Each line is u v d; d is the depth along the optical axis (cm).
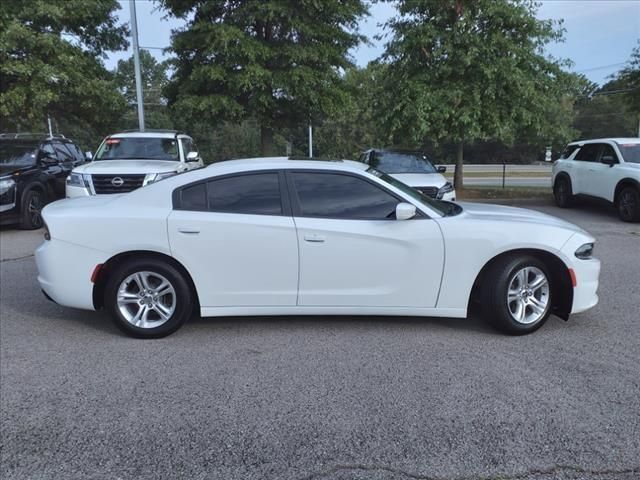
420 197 484
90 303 461
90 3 1498
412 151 1162
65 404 350
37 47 1382
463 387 366
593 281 468
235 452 295
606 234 963
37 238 992
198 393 363
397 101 1363
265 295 458
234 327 491
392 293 456
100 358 424
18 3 1386
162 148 1085
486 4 1320
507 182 2547
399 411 336
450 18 1364
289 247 448
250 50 1265
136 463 287
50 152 1226
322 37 1384
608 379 377
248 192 460
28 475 277
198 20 1382
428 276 453
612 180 1120
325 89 1412
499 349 433
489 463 282
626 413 330
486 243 447
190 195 460
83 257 455
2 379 387
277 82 1322
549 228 457
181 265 454
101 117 1712
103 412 339
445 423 321
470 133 1312
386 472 276
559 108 1499
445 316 463
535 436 306
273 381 380
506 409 336
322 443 303
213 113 1367
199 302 459
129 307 464
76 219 456
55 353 436
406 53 1391
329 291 457
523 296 460
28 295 607
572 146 1328
